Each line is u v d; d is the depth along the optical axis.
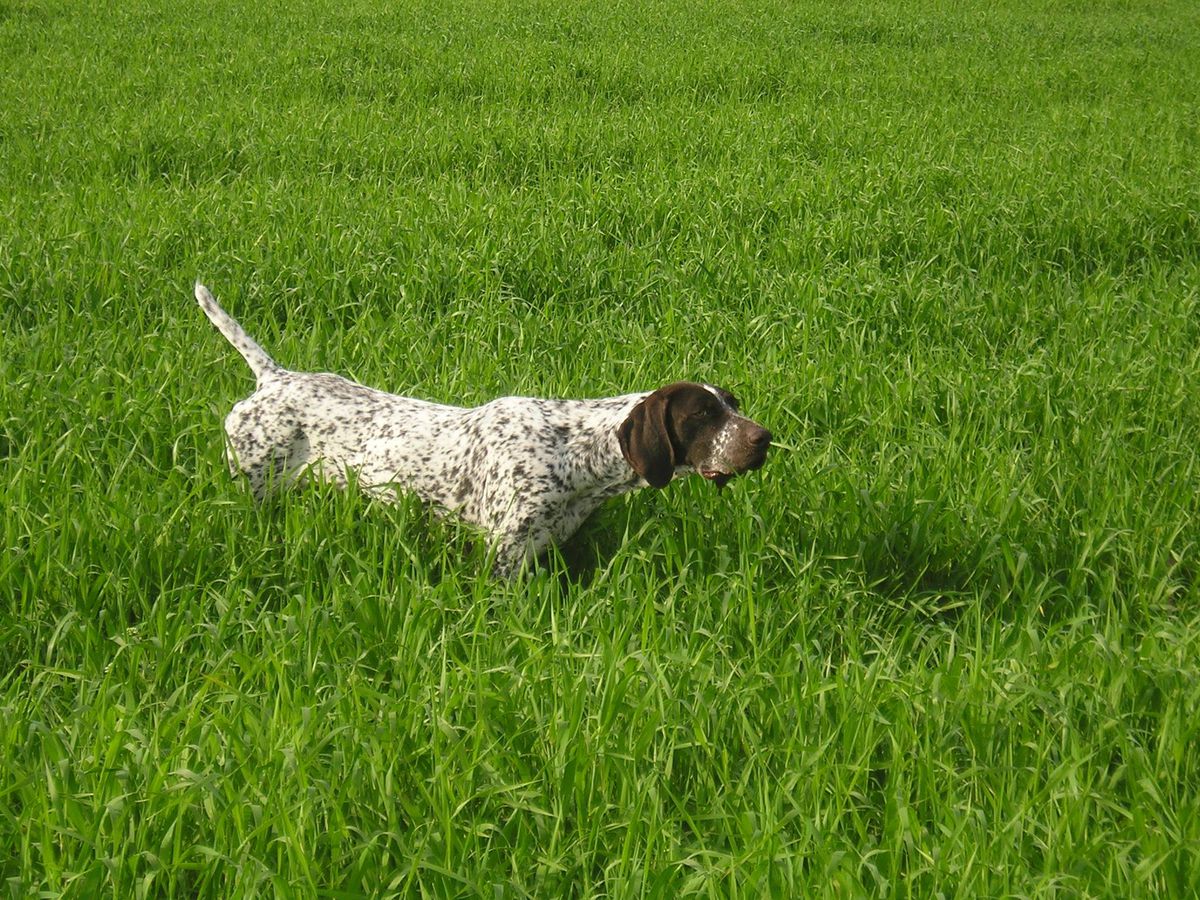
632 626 4.43
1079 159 12.91
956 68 19.48
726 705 3.99
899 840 3.39
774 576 5.08
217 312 5.73
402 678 4.12
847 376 6.88
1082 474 5.99
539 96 15.58
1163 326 8.20
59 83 14.92
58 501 5.07
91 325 7.39
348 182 11.00
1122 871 3.32
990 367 7.51
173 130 12.34
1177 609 5.12
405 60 17.31
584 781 3.61
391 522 5.20
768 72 17.61
